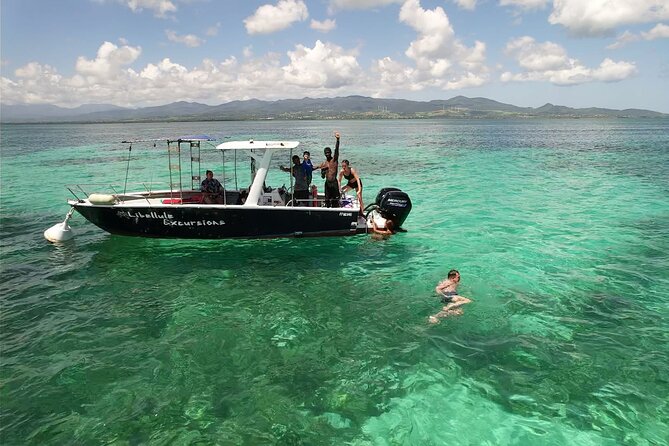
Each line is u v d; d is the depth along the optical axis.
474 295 8.73
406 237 12.90
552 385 5.93
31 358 6.66
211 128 135.50
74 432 5.14
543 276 9.73
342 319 7.83
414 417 5.39
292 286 9.33
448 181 23.97
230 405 5.61
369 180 24.53
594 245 11.98
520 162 33.16
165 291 9.12
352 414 5.46
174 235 11.86
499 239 12.69
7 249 11.90
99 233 13.36
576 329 7.37
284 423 5.30
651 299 8.51
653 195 19.28
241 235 11.83
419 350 6.80
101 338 7.24
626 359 6.49
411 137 71.88
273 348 6.90
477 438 5.05
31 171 29.14
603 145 50.56
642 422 5.24
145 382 6.07
